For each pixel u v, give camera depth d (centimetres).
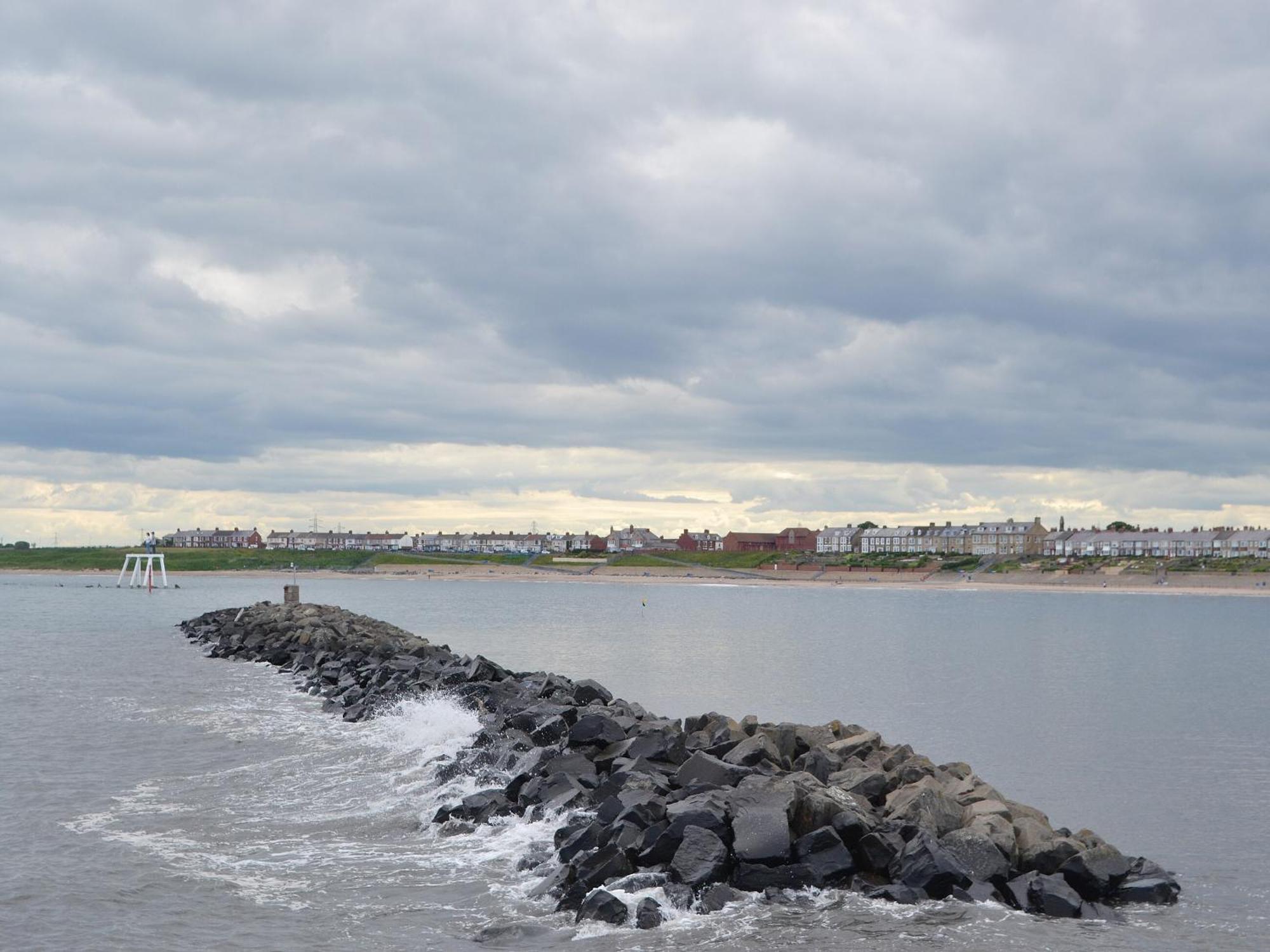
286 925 1394
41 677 4203
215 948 1309
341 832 1844
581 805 1864
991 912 1477
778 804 1639
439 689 3378
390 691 3459
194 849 1733
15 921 1391
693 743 2278
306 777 2278
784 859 1548
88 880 1559
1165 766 2759
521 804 1938
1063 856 1606
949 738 3194
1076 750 2991
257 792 2136
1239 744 3100
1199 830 2108
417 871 1620
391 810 1991
